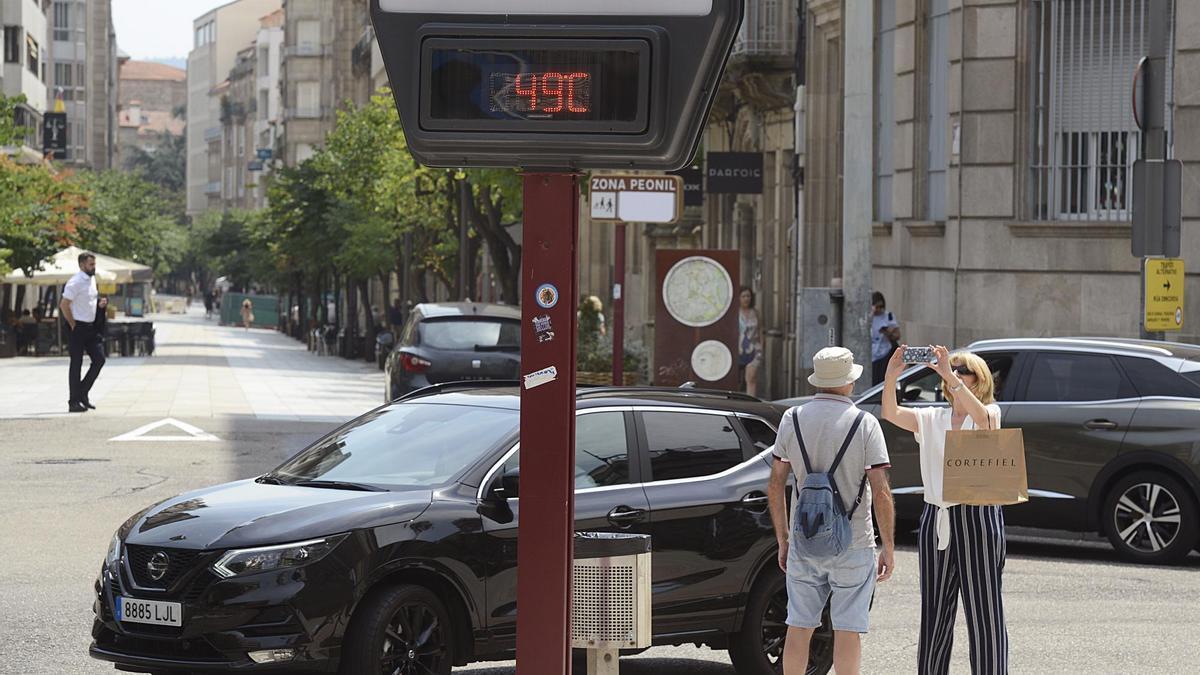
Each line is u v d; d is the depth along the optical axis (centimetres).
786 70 5669
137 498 2967
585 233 8850
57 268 9219
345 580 1439
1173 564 2508
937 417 1438
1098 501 2552
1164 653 1806
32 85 14888
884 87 4912
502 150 888
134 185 16788
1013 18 4144
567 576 938
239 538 1453
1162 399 2531
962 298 4253
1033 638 1889
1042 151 4131
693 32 873
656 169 908
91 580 2172
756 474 1684
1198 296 3753
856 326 3397
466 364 4056
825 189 5478
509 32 877
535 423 936
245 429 4272
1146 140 2956
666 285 3528
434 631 1498
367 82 19950
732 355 3522
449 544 1496
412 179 8238
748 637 1667
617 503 1591
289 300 18438
